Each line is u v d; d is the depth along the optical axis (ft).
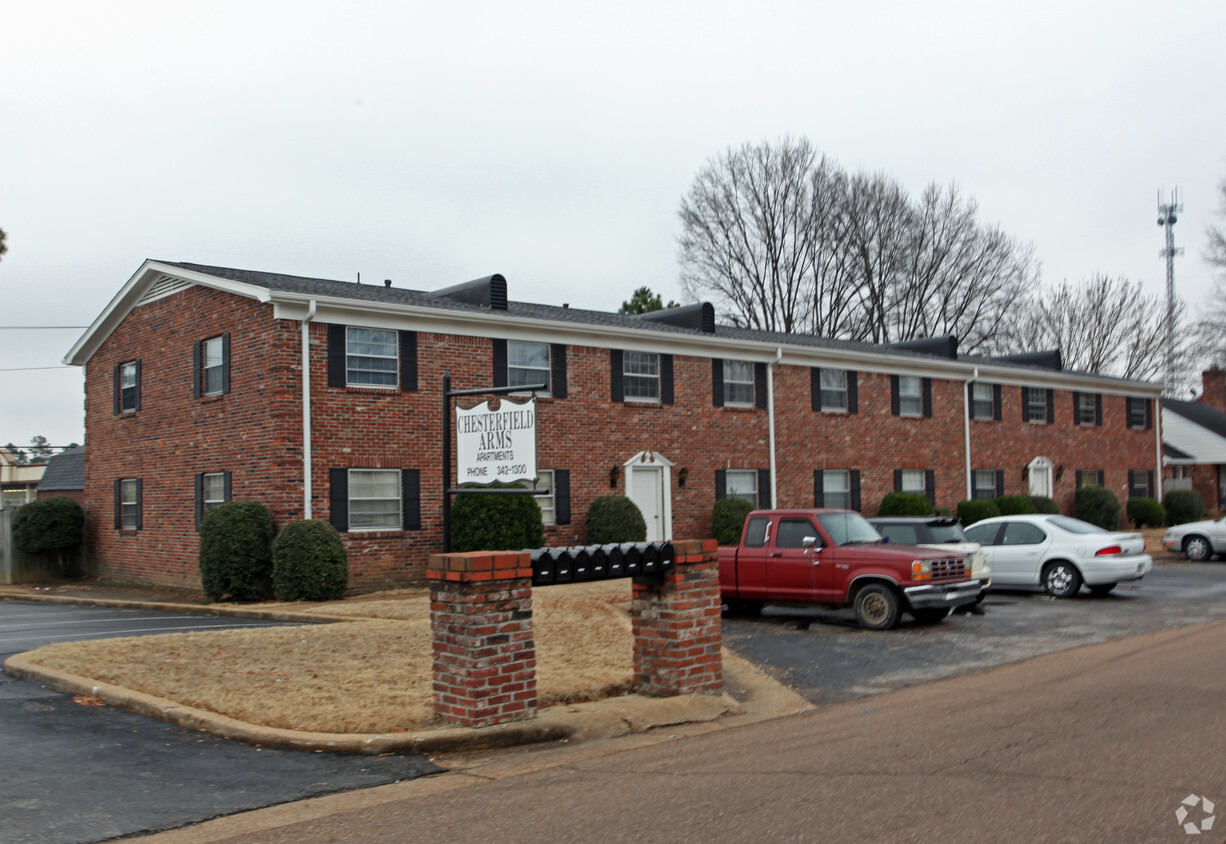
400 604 54.60
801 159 163.22
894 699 32.60
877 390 100.12
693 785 22.09
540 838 18.70
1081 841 17.61
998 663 38.99
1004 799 20.18
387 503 68.44
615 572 29.81
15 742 25.99
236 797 21.70
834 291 166.50
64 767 23.76
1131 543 60.13
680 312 96.99
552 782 22.80
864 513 97.55
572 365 77.97
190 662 34.68
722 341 86.69
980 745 24.99
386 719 27.40
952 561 49.14
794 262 165.48
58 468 137.80
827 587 49.67
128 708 29.68
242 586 63.21
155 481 78.48
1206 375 182.39
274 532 63.98
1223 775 21.53
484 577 26.96
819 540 50.42
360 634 40.32
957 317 167.84
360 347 67.87
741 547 52.54
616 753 25.72
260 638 39.29
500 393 43.21
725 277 168.04
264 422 65.05
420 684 31.50
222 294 70.03
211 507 67.56
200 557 65.46
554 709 29.19
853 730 27.68
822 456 94.68
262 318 65.51
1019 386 115.34
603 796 21.43
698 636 31.68
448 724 27.17
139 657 35.53
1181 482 153.07
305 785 22.65
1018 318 175.22
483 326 72.84
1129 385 129.59
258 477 65.62
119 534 83.56
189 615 57.77
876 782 21.81
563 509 76.48
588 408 78.59
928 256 165.17
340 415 66.28
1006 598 61.31
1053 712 28.73
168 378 76.84
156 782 22.72
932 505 103.71
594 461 78.69
